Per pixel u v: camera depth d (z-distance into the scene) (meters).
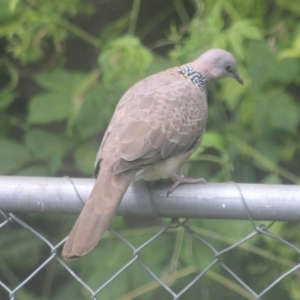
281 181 14.77
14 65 15.66
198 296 13.52
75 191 7.08
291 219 6.73
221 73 10.17
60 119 13.42
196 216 7.04
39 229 15.48
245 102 13.57
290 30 14.02
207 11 13.34
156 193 7.10
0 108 14.20
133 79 12.91
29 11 13.81
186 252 12.73
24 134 15.42
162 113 8.60
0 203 7.12
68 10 14.42
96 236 6.74
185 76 9.90
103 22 15.62
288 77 13.54
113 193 7.18
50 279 15.05
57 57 15.38
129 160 7.83
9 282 15.62
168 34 14.95
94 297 7.50
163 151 8.31
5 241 15.13
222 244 12.85
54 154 13.72
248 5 13.74
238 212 6.82
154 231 13.02
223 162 12.40
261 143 13.55
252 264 13.70
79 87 13.59
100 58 12.52
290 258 13.21
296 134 14.32
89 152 13.78
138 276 12.62
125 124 8.37
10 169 13.62
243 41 13.78
